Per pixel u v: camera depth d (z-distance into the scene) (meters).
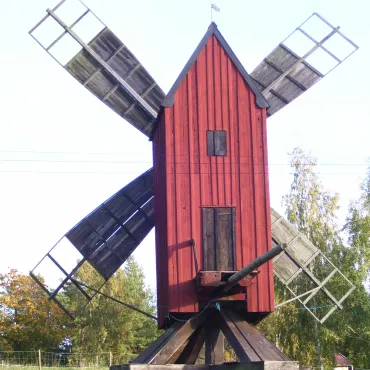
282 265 24.95
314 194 49.66
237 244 21.56
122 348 67.19
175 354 20.89
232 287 20.92
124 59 26.41
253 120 22.48
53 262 25.94
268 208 21.92
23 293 66.38
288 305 46.41
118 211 26.50
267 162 22.25
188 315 21.55
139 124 26.19
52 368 41.75
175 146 22.06
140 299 73.25
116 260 26.16
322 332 46.03
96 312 65.50
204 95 22.48
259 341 19.88
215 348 22.12
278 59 27.33
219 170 22.02
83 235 26.14
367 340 47.69
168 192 21.72
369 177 51.00
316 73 27.44
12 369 40.97
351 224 49.44
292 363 17.92
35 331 65.62
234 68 22.78
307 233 48.53
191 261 21.34
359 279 46.69
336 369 58.38
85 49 26.08
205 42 22.83
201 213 21.69
